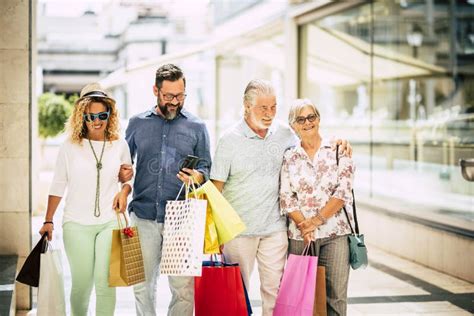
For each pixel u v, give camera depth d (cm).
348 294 646
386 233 860
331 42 1168
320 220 422
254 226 436
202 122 452
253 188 435
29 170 545
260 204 436
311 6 1164
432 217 784
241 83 1578
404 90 1140
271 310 445
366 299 626
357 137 1116
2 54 537
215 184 438
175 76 427
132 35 2848
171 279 439
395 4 1141
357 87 1120
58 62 3525
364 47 1105
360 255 427
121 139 429
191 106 2019
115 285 407
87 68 3572
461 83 1147
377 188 998
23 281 411
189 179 412
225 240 407
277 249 442
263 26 1345
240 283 416
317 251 432
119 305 588
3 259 535
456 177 797
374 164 1031
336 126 1194
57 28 3306
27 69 539
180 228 398
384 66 1120
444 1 1165
